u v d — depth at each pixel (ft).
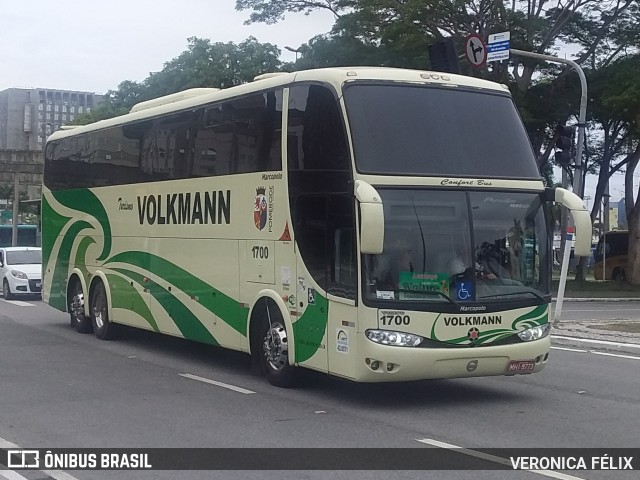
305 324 36.58
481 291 34.24
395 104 35.01
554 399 37.29
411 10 108.88
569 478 24.54
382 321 32.78
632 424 32.12
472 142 35.60
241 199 41.39
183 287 47.03
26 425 31.48
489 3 112.27
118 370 45.11
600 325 70.08
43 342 56.95
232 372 44.47
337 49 117.39
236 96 42.24
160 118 49.80
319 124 35.73
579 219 34.88
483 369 34.22
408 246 33.37
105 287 56.75
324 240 35.22
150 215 50.65
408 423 32.07
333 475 24.75
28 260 99.55
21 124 535.60
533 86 122.72
